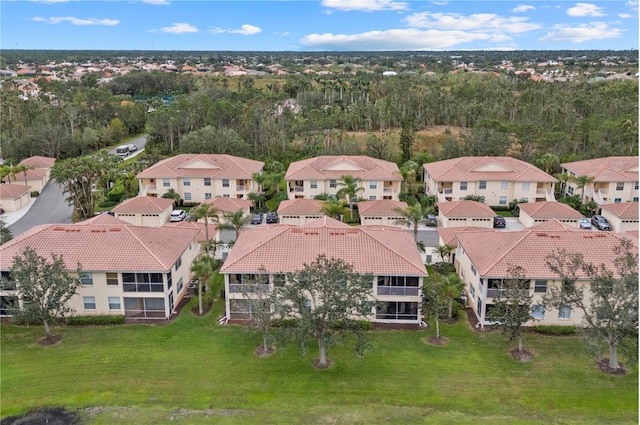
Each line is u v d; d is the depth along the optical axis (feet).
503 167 230.89
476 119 356.79
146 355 113.09
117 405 96.17
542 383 102.32
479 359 111.45
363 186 232.73
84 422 91.45
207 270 132.26
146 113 420.77
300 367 108.68
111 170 244.01
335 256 128.36
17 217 225.35
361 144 304.30
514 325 109.29
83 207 222.48
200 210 164.96
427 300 122.11
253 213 224.53
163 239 140.77
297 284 105.60
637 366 107.45
